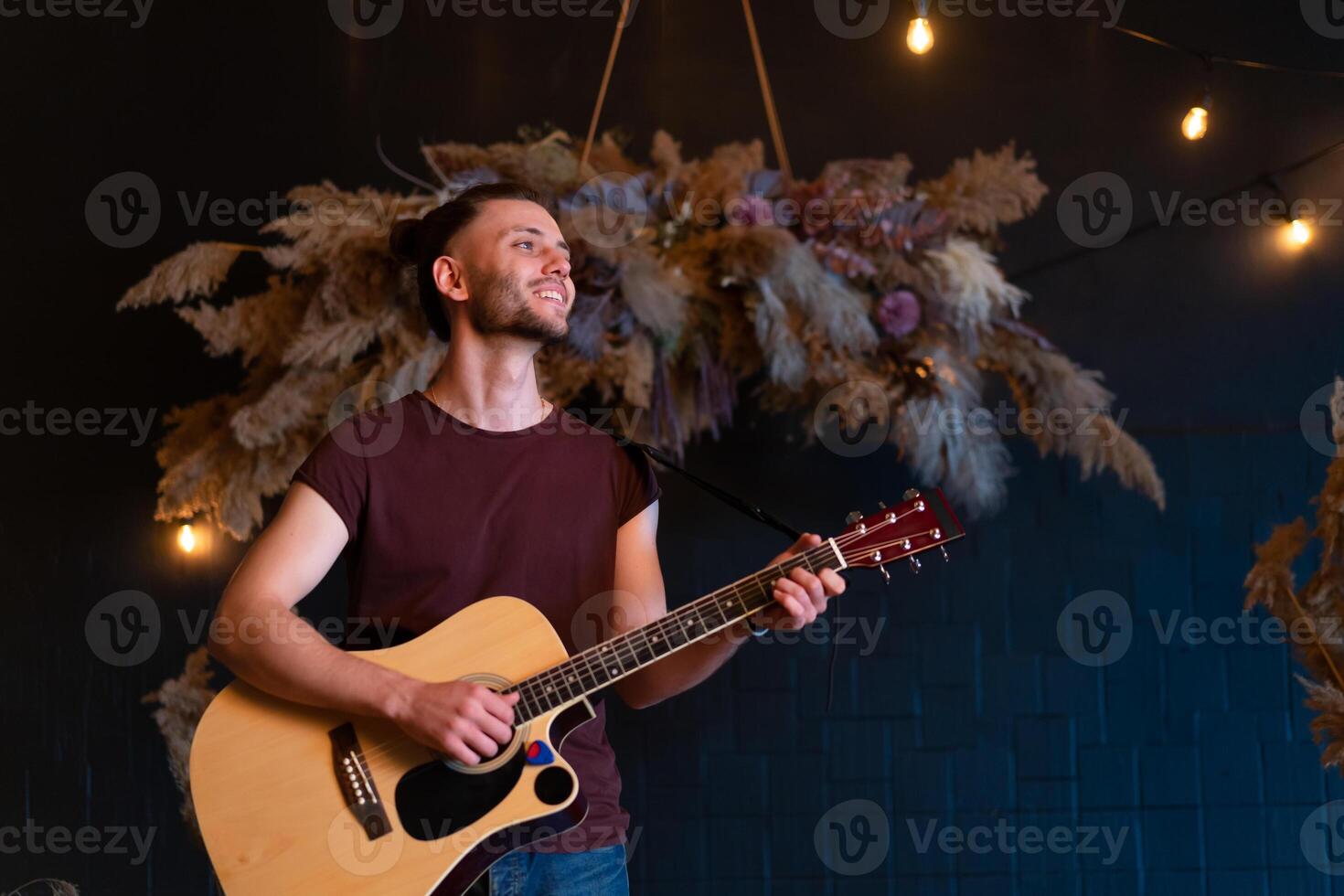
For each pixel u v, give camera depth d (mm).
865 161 2855
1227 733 3266
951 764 3244
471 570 1914
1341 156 3426
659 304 2635
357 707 1726
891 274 2758
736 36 3465
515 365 2021
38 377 3324
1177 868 3230
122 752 3211
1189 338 3381
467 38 3451
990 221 2834
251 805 1763
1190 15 3480
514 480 1961
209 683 3203
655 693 2037
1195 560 3309
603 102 3434
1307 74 3453
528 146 2771
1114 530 3307
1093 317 3385
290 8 3457
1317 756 3258
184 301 3348
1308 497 3338
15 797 3188
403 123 3422
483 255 2018
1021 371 2850
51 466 3297
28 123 3406
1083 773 3250
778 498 3271
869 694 3256
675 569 3242
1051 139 3438
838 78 3457
